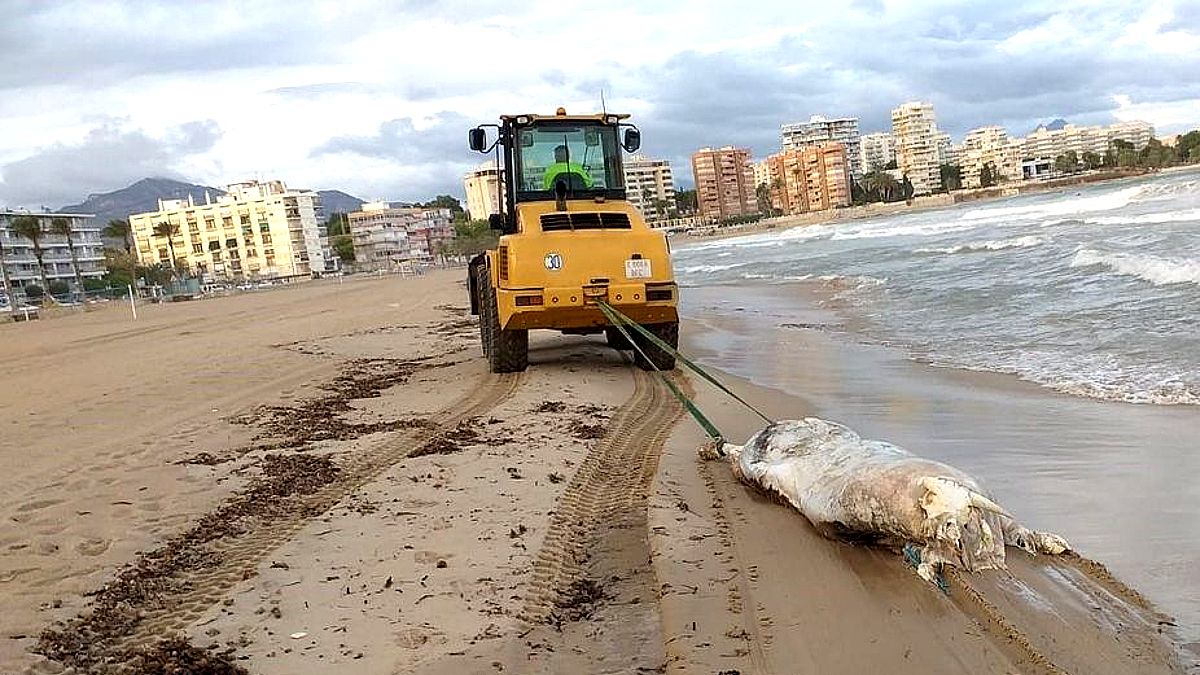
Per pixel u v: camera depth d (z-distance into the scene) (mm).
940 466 4867
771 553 5141
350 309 29047
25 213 113562
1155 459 6363
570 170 12227
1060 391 8727
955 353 11430
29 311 51188
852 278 24250
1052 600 4289
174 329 25562
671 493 6375
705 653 4027
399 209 184625
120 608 4605
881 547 5047
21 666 3941
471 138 12578
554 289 10672
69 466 7512
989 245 26750
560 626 4371
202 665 3977
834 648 4012
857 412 8758
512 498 6293
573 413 9203
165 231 141875
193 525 5883
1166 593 4328
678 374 11555
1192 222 24250
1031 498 5863
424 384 11484
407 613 4465
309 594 4723
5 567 5172
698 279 34312
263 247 154000
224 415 9586
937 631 4074
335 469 7168
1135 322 11562
